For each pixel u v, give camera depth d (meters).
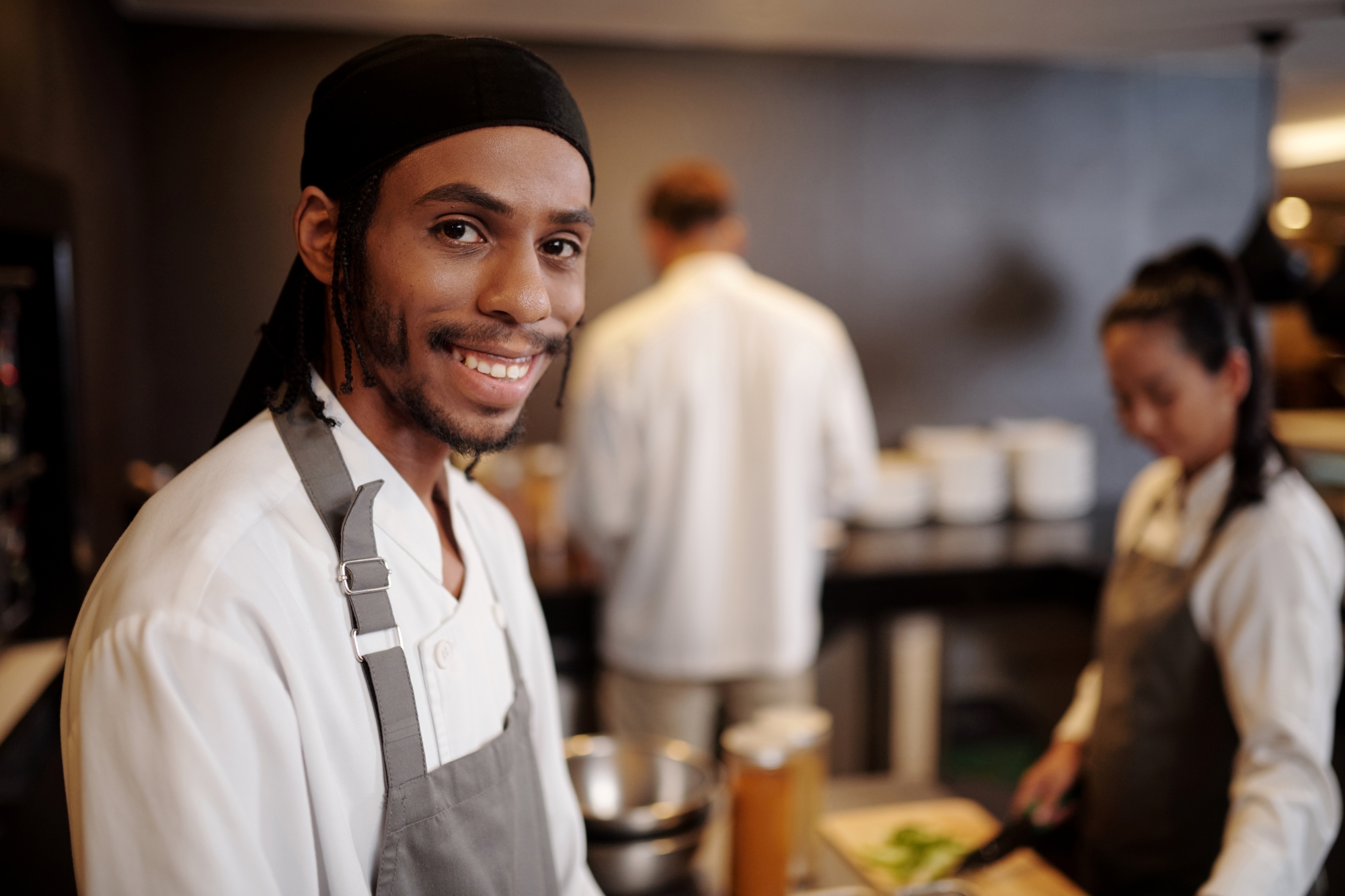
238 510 0.63
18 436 1.70
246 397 0.73
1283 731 1.06
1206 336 1.17
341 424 0.70
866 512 2.96
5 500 1.63
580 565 2.57
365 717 0.65
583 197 0.68
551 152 0.65
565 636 2.42
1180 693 1.19
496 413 0.67
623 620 2.27
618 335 2.20
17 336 1.73
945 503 3.03
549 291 0.68
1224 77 3.31
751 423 2.20
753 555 2.23
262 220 2.69
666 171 2.28
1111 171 3.27
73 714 0.59
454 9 2.54
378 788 0.65
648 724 2.27
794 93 3.01
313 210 0.67
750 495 2.22
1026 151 3.20
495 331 0.65
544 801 0.84
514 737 0.75
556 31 2.78
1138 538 1.32
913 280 3.17
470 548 0.80
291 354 0.70
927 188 3.15
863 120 3.07
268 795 0.59
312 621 0.64
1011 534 2.91
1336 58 2.94
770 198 3.04
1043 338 3.29
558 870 0.89
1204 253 1.24
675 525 2.20
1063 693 2.70
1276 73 3.12
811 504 2.29
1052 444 3.07
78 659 0.60
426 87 0.63
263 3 2.49
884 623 2.57
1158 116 3.28
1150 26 2.67
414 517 0.72
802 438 2.23
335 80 0.66
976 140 3.16
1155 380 1.19
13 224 1.46
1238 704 1.11
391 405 0.71
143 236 2.62
